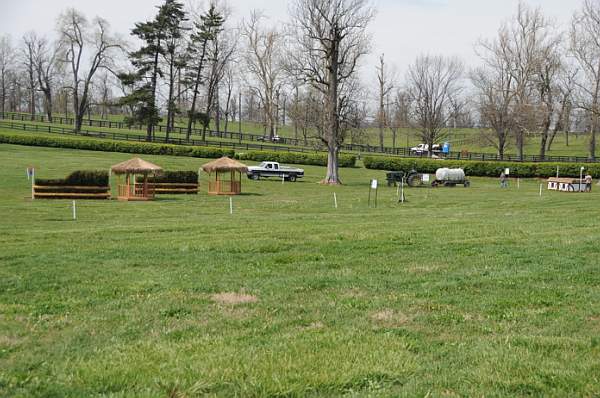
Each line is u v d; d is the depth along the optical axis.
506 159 78.12
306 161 68.81
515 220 21.75
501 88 78.62
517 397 5.20
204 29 79.25
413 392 5.31
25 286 10.29
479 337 7.14
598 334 7.12
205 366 5.96
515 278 10.48
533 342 6.77
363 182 55.09
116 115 142.38
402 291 9.73
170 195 40.09
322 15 50.91
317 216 25.78
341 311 8.46
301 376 5.65
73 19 80.94
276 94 89.44
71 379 5.65
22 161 53.59
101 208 30.16
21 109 149.62
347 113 52.31
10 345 6.94
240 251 14.15
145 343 6.93
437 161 68.25
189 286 10.20
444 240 15.57
